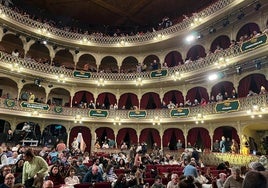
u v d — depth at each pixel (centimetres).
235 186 617
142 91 2711
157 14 2933
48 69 2419
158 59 2898
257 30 2025
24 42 2397
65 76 2509
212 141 2167
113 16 2978
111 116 2534
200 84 2350
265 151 2036
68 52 2817
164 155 2131
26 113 2198
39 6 2808
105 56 2848
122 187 827
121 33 3133
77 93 2689
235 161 1664
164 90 2606
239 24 2114
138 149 1969
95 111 2525
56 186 750
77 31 2881
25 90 2597
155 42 2573
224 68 2022
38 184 585
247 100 1736
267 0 1811
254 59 1809
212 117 1980
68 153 1526
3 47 2486
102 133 2653
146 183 880
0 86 2444
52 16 2961
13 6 2617
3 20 2177
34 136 2245
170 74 2398
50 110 2361
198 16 2245
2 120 2350
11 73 2259
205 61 2136
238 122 1997
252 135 2086
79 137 2125
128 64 3038
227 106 1875
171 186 747
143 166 1252
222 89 2286
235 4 1895
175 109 2303
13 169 820
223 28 2228
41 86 2489
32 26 2378
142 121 2458
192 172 871
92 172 903
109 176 1019
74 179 862
